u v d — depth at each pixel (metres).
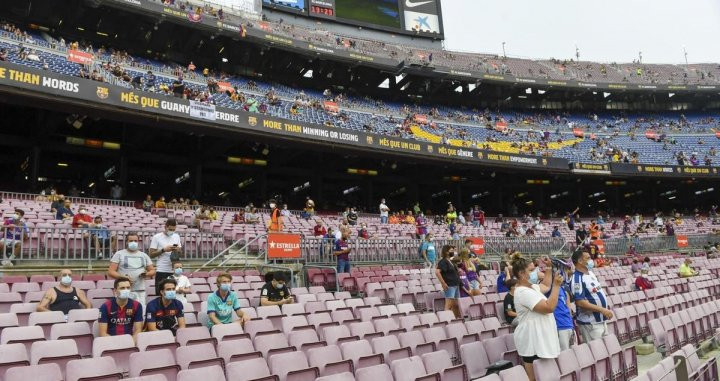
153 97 20.75
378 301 11.48
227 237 16.00
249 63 37.38
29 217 15.30
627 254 27.03
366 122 35.34
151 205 21.59
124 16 30.47
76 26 30.92
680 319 9.54
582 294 7.47
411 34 46.34
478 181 39.41
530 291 5.79
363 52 38.34
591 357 6.57
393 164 31.69
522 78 43.94
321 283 14.36
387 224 26.05
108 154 26.03
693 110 50.97
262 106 29.23
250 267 14.77
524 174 36.31
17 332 6.77
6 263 11.60
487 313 11.23
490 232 27.92
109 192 28.48
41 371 5.23
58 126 24.56
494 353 7.20
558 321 6.86
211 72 34.78
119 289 7.23
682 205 44.88
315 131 25.64
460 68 41.94
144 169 29.77
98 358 5.68
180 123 21.86
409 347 7.14
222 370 5.62
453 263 11.94
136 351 6.50
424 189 41.19
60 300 8.35
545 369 5.65
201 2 36.09
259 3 40.16
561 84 45.00
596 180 40.84
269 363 6.18
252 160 30.14
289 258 14.70
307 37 39.88
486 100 47.34
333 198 38.31
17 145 23.52
